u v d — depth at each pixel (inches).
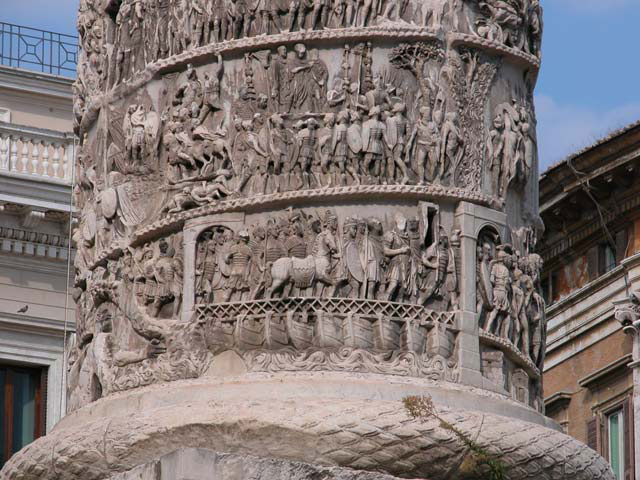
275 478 804.0
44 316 1583.4
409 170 871.1
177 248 876.6
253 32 882.8
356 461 820.0
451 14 893.2
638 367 1572.3
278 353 850.1
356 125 869.8
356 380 839.1
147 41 904.9
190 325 863.7
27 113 1668.3
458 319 861.8
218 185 872.3
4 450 1552.7
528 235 903.7
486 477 826.8
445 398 843.4
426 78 882.1
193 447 818.2
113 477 824.3
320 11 879.1
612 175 1608.0
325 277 854.5
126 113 904.9
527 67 915.4
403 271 858.8
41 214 1585.9
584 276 1653.5
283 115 872.3
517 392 877.2
